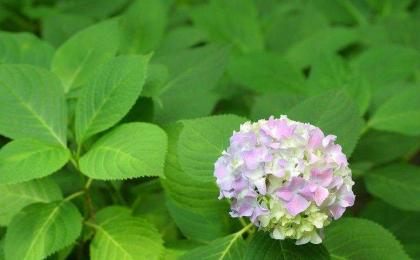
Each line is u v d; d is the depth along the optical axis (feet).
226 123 3.08
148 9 4.48
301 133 2.73
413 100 3.89
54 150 3.14
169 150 3.21
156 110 3.58
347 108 3.12
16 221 3.07
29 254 2.98
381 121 3.89
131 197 3.69
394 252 3.03
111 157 2.98
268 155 2.66
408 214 3.98
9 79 3.29
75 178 3.51
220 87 4.46
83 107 3.20
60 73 3.66
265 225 2.71
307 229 2.70
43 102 3.28
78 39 3.73
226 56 3.91
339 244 3.07
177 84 3.82
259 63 4.36
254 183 2.66
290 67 4.34
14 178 2.97
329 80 4.07
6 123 3.22
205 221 3.31
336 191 2.72
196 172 3.01
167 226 3.69
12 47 3.77
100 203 3.57
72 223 3.09
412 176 3.81
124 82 3.16
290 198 2.65
